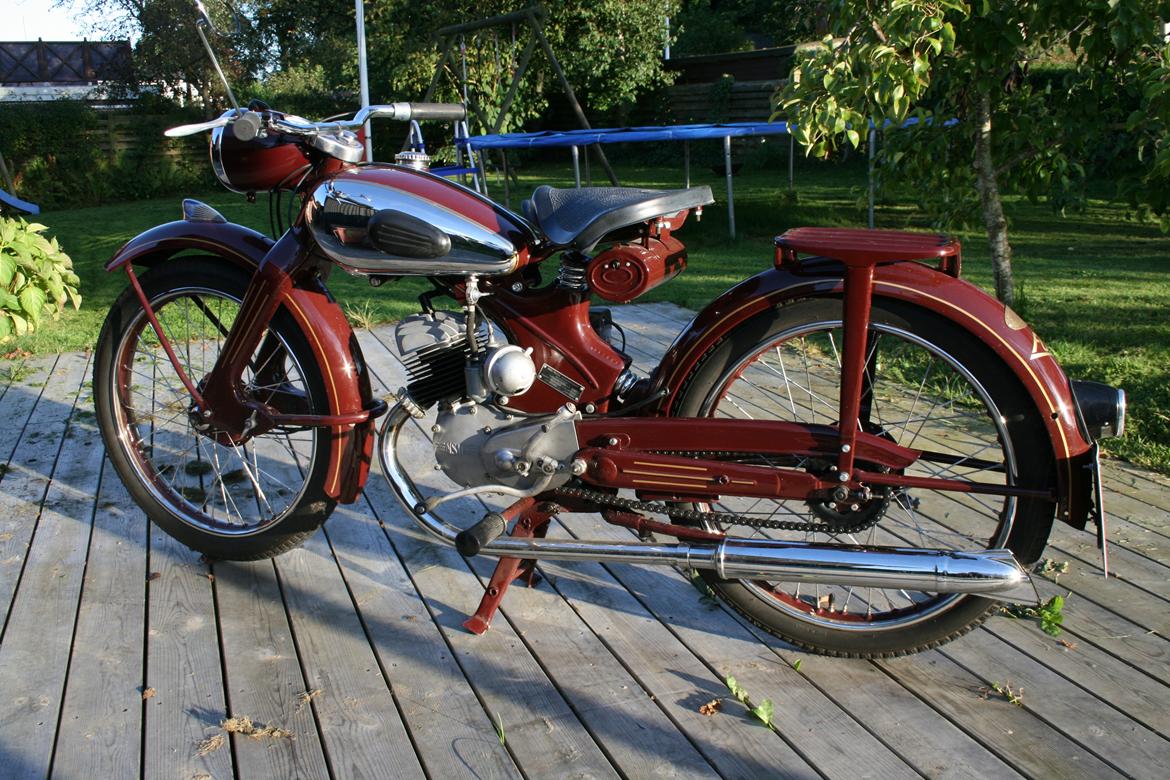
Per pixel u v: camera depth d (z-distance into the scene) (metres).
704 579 2.43
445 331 2.40
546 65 16.78
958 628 2.28
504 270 2.31
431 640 2.50
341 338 2.57
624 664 2.39
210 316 2.89
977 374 2.14
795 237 2.18
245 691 2.29
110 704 2.24
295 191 2.64
